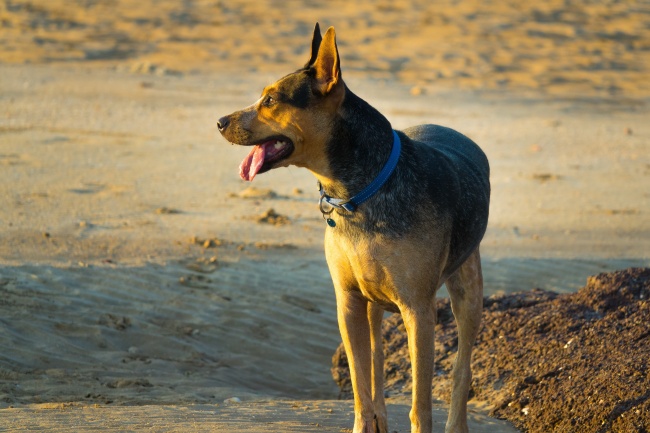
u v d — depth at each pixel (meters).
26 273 12.64
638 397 7.82
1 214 15.37
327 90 7.08
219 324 11.91
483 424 8.59
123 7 45.03
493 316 10.30
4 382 9.52
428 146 7.91
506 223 17.05
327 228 7.54
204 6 46.38
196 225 15.68
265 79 32.66
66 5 44.50
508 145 24.34
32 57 33.75
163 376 10.23
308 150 7.22
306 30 42.12
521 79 35.16
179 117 25.62
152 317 11.82
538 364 9.12
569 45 41.72
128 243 14.40
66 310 11.63
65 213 15.76
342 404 9.10
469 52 39.12
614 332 8.95
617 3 51.66
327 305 12.84
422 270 7.25
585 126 27.72
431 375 7.38
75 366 10.23
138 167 19.56
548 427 8.31
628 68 38.31
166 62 34.66
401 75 34.53
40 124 23.33
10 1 44.25
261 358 11.24
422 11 47.38
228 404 8.98
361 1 49.34
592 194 19.50
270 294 12.96
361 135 7.20
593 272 14.51
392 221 7.17
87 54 35.12
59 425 7.30
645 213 18.08
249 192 17.91
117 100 27.38
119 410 8.13
